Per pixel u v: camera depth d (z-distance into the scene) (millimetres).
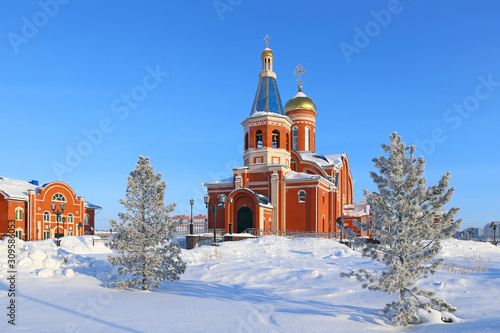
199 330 6426
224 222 41188
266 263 16062
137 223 10797
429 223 7664
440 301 7219
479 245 24891
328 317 7281
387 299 8812
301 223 38781
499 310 7449
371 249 7867
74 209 52594
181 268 11078
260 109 41625
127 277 11547
